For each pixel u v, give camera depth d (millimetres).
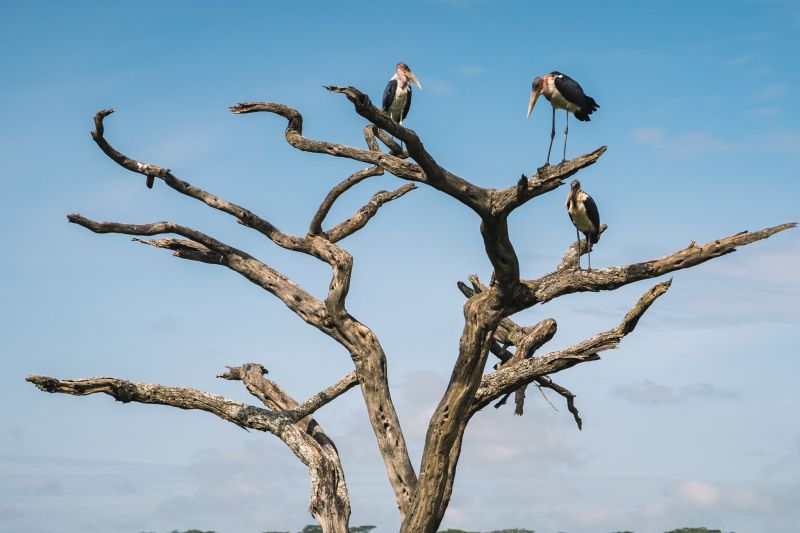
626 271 13445
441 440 13922
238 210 16531
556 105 14836
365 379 16016
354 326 16047
